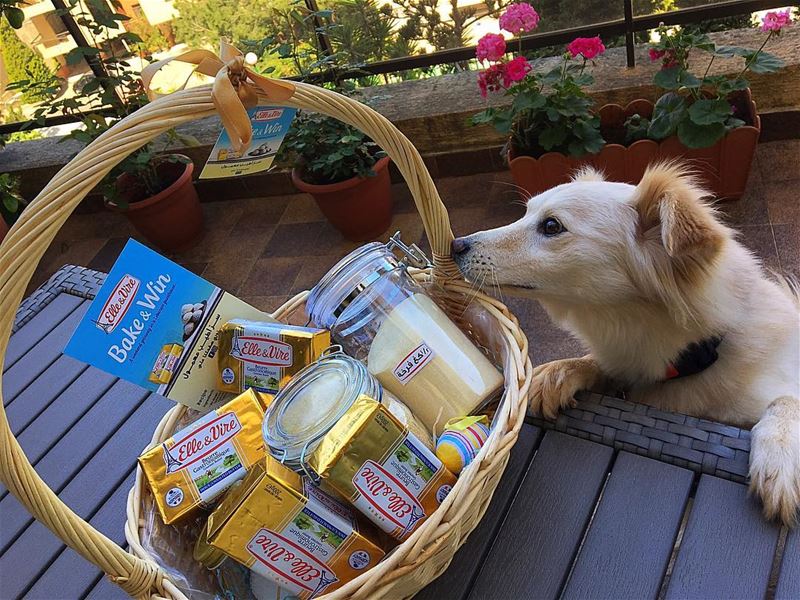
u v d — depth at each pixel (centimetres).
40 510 65
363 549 78
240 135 79
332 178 258
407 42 291
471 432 85
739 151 217
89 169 68
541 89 243
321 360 88
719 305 117
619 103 258
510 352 93
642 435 95
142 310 100
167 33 304
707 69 228
